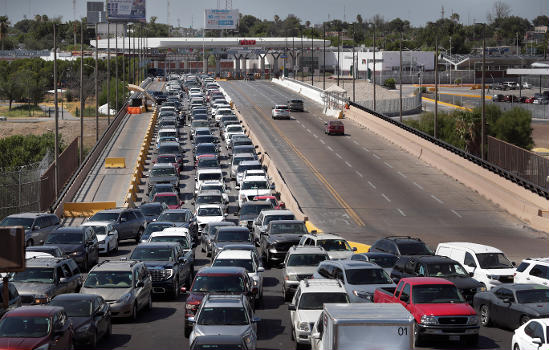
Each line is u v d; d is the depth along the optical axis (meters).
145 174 88.44
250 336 24.00
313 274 34.78
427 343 27.67
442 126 126.75
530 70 172.50
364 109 128.62
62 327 24.12
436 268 33.62
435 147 90.69
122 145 107.62
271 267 48.16
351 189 77.00
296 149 100.50
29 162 103.06
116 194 78.06
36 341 22.83
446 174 84.94
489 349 26.75
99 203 70.38
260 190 69.75
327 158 93.94
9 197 63.50
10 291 29.72
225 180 85.19
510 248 53.09
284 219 51.81
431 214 66.94
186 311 28.66
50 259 34.91
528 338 23.50
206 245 51.25
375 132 115.44
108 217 57.16
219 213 60.38
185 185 83.50
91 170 90.06
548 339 22.81
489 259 37.09
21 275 33.44
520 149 76.44
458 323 26.72
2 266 20.45
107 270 33.03
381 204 70.62
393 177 83.12
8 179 64.75
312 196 73.75
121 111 138.12
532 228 62.03
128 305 31.56
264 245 48.62
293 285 36.06
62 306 27.36
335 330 18.72
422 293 27.62
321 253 37.41
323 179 81.69
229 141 102.88
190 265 41.81
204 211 60.44
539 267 34.34
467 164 80.75
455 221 64.25
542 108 171.75
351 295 30.58
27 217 53.28
